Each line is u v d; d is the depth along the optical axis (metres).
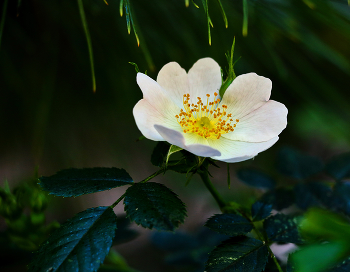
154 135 0.40
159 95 0.41
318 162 0.44
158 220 0.37
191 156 0.39
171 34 0.48
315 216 0.26
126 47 0.49
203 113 0.42
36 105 0.50
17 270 0.50
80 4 0.41
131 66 0.49
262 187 0.44
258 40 0.48
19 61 0.49
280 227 0.39
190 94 0.42
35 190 0.42
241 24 0.47
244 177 0.44
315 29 0.47
